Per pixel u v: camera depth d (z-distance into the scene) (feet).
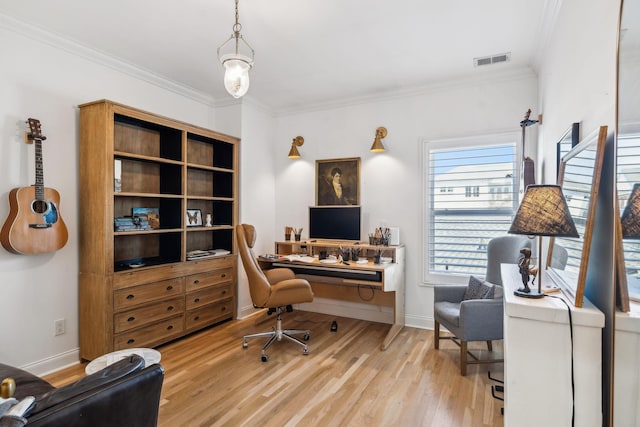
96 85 9.97
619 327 3.78
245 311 13.71
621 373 3.71
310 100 13.98
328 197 14.12
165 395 7.75
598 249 4.75
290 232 14.20
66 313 9.22
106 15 7.98
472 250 11.85
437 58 10.21
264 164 14.76
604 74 4.61
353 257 12.43
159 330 10.39
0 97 8.06
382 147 12.56
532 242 9.63
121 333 9.40
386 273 11.02
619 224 3.82
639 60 3.34
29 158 8.53
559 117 7.31
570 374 4.35
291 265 12.65
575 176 5.50
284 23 8.32
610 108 4.38
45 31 8.62
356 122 13.65
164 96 12.06
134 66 10.73
